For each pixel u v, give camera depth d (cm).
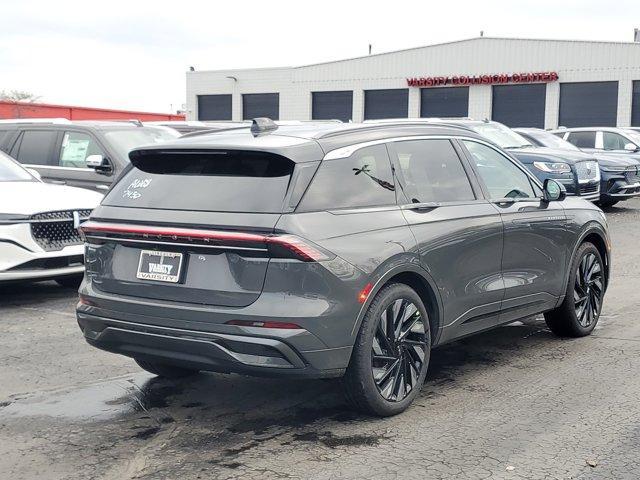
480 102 4184
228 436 480
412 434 479
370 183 511
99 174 1108
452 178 577
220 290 457
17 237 819
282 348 445
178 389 572
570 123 4000
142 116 3119
